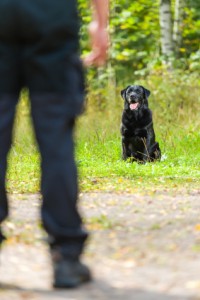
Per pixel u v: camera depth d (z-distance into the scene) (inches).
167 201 553.0
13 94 300.7
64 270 288.4
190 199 567.8
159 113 1314.0
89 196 594.2
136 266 326.3
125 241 385.4
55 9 294.8
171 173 801.6
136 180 742.5
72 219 293.7
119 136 1157.7
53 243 295.6
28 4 292.7
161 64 1628.9
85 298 272.8
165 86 1380.4
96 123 1238.3
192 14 1851.6
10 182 711.7
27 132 1221.7
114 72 1814.7
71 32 298.2
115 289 286.0
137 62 1990.7
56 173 291.9
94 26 310.7
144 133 992.2
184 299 269.6
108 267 325.4
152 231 413.1
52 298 273.1
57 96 295.3
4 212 306.3
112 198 578.6
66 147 294.5
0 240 316.8
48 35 293.4
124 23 1836.9
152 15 1868.8
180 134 1148.5
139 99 983.6
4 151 301.9
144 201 553.0
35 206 533.6
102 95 1472.7
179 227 421.4
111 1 1828.2
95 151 1058.1
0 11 293.1
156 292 280.5
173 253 351.6
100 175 791.1
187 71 1483.8
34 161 951.6
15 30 294.2
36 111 296.7
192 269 315.9
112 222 447.2
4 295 278.4
